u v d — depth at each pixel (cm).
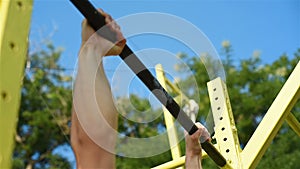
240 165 228
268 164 928
